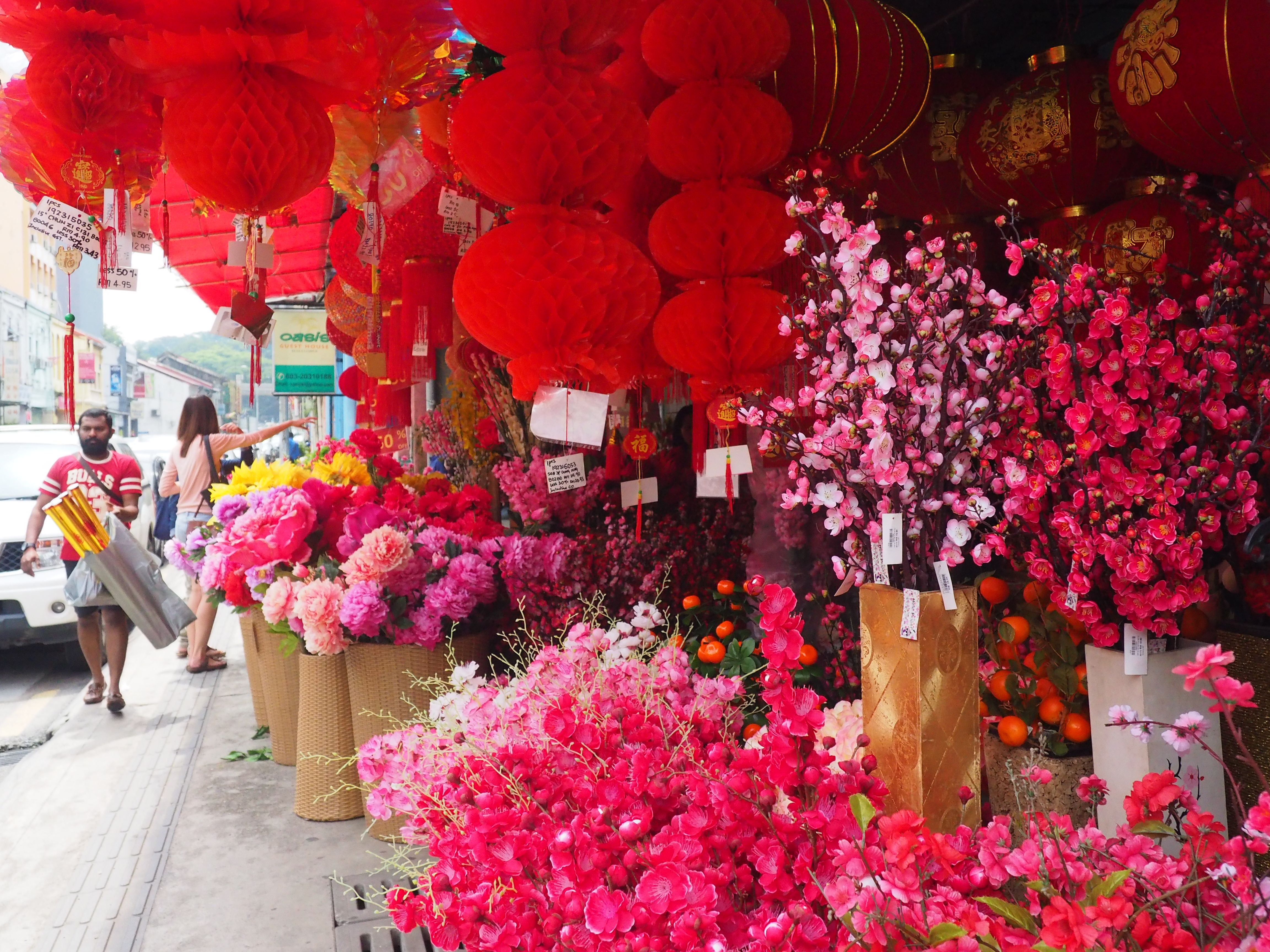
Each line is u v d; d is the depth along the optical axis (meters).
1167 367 1.26
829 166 2.18
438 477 4.14
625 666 1.77
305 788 3.30
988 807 1.80
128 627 5.10
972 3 3.11
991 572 1.92
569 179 1.77
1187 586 1.31
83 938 2.54
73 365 2.29
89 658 5.14
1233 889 0.90
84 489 5.25
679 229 1.97
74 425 5.39
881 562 1.42
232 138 1.76
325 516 3.44
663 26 1.97
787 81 2.13
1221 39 1.58
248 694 5.33
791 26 2.10
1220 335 1.28
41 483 5.97
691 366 2.00
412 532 3.18
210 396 5.63
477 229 2.84
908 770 1.37
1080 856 1.06
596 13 1.77
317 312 10.43
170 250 4.61
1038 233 2.41
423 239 3.20
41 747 4.56
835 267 1.35
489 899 1.29
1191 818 1.01
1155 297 1.63
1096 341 1.26
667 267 2.04
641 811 1.29
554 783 1.43
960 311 1.31
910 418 1.34
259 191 1.81
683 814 1.32
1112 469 1.28
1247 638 1.46
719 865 1.25
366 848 3.01
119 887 2.85
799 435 1.40
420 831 1.71
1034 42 3.34
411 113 2.68
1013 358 1.35
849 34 2.11
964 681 1.40
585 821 1.30
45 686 5.80
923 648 1.35
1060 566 1.41
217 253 4.78
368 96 2.34
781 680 1.27
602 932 1.13
